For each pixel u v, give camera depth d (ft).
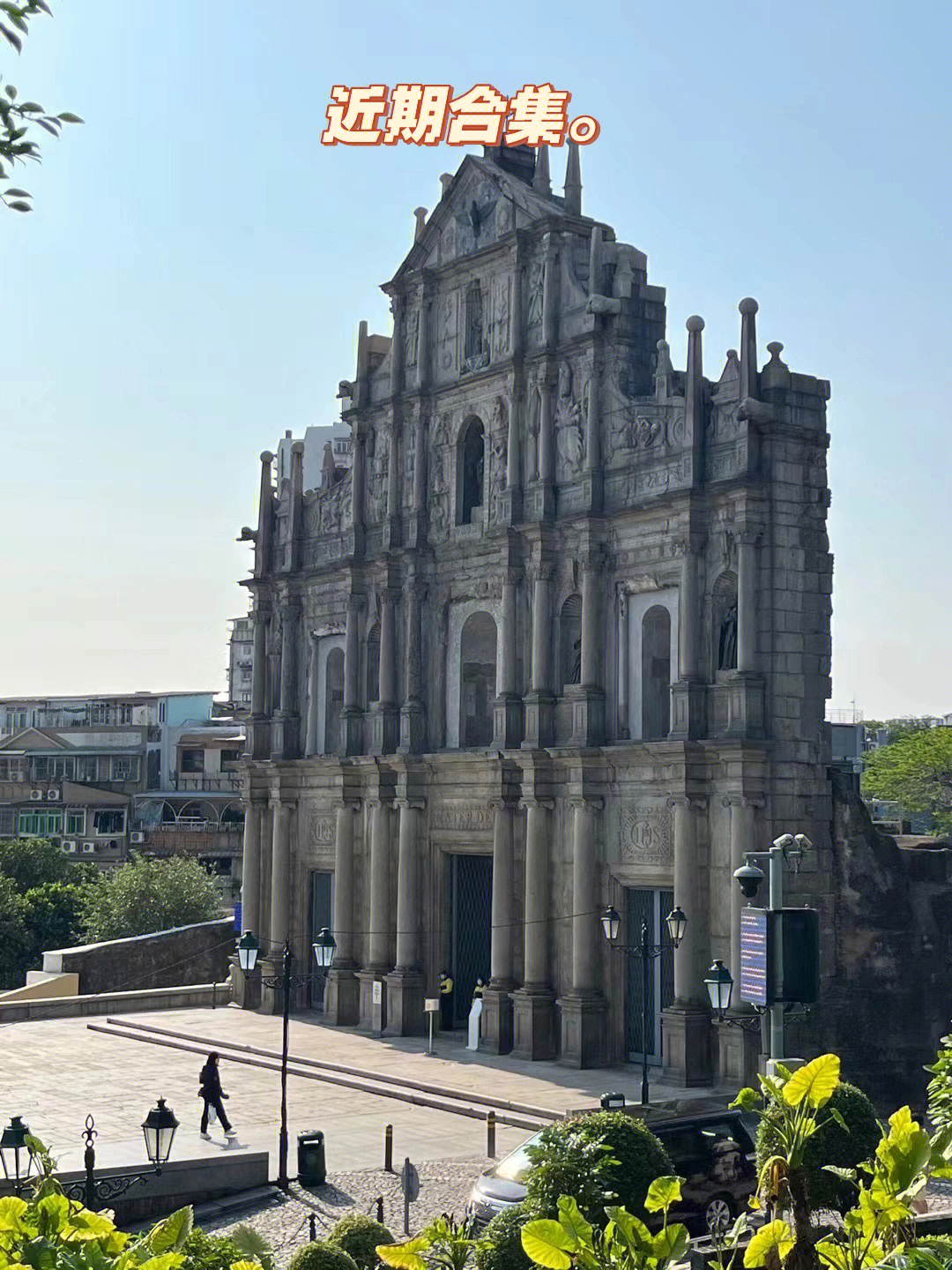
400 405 204.03
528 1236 42.60
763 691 155.22
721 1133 100.07
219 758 415.23
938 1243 43.45
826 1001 153.17
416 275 202.18
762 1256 46.11
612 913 144.46
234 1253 63.93
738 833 153.28
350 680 208.44
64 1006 219.82
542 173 191.31
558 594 179.52
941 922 158.51
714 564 160.04
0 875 319.47
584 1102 147.13
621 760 167.22
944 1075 110.63
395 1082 161.89
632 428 171.32
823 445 160.86
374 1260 88.07
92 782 422.00
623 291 175.52
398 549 201.46
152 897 311.06
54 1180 46.73
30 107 36.55
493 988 179.32
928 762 329.72
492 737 194.70
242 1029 200.13
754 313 158.51
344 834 207.00
